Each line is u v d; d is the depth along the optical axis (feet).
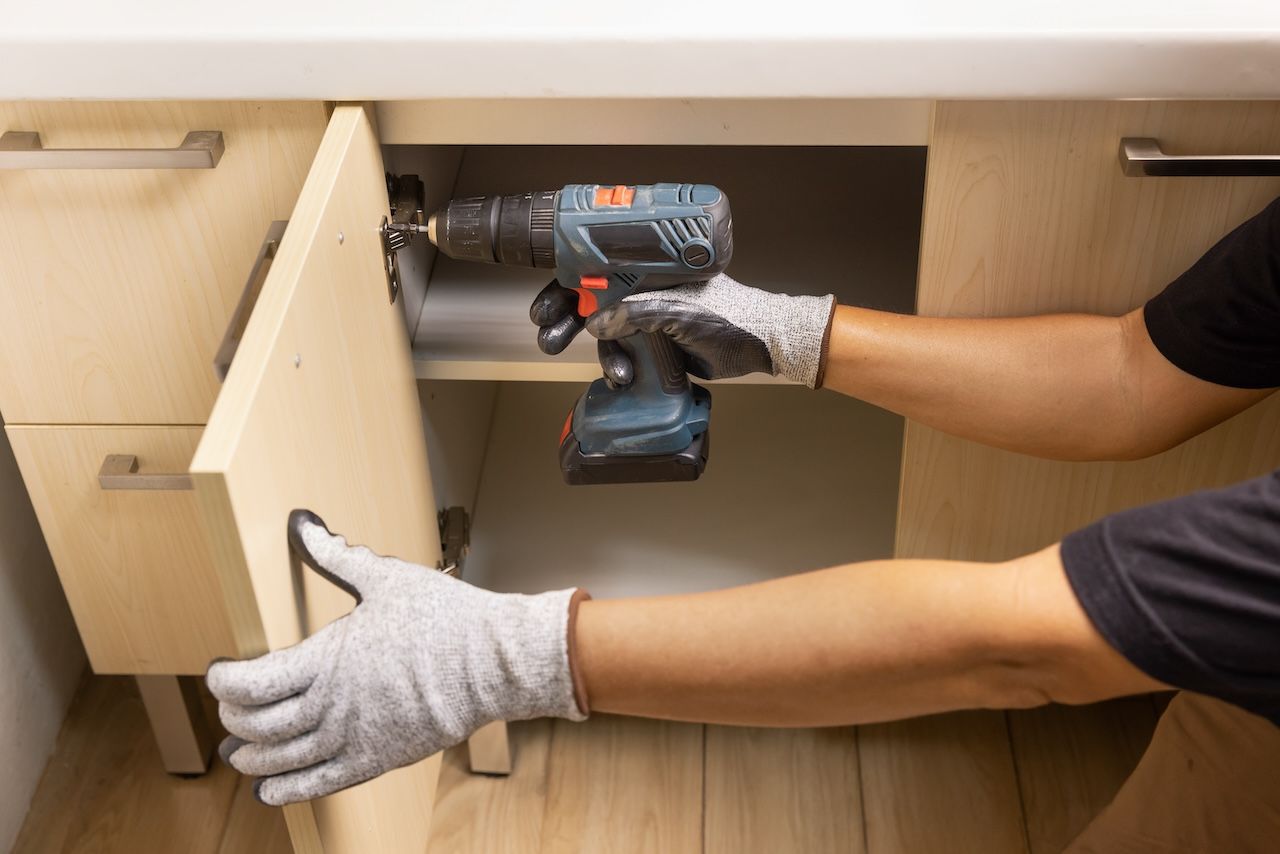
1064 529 3.37
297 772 2.27
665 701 2.20
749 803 4.00
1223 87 2.53
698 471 3.10
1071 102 2.62
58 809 4.04
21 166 2.72
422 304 3.39
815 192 3.71
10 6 2.66
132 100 2.70
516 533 4.15
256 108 2.71
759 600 2.15
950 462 3.23
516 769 4.10
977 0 2.58
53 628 4.21
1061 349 2.84
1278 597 1.79
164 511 3.37
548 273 3.51
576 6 2.62
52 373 3.15
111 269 2.98
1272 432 3.13
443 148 3.55
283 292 2.18
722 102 2.72
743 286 2.91
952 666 2.06
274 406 2.10
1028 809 3.95
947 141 2.70
